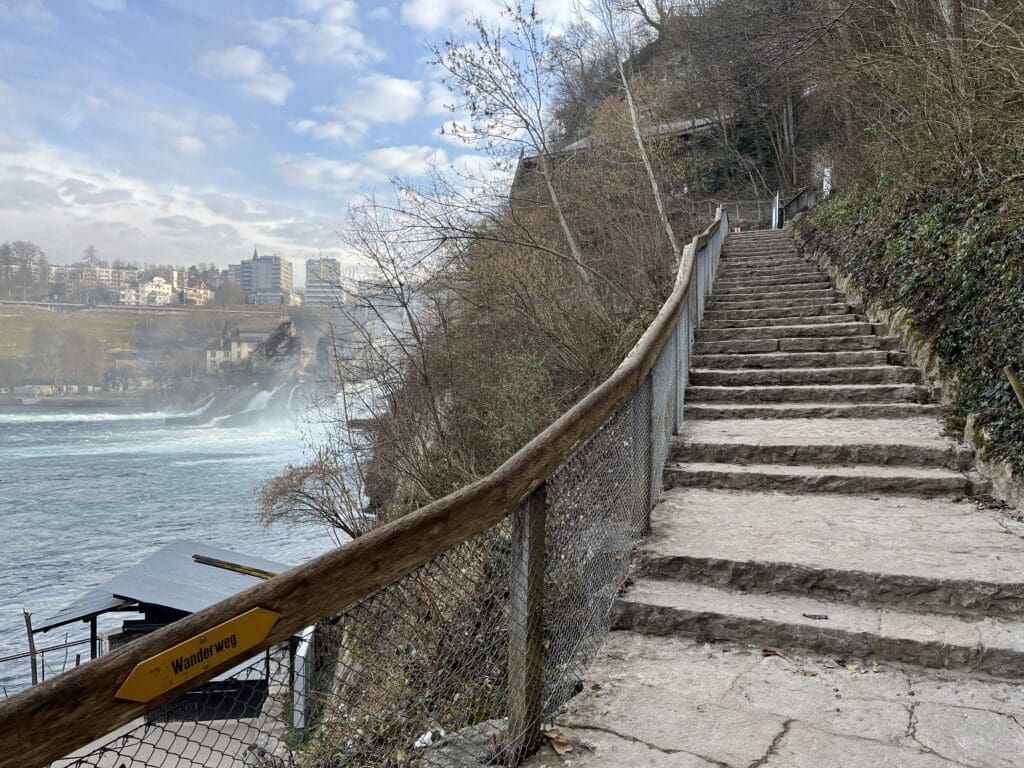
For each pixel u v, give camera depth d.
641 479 4.05
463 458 10.73
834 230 12.47
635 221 14.77
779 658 3.10
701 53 22.20
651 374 4.34
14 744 1.15
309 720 1.67
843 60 11.60
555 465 2.52
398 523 1.90
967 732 2.45
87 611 10.65
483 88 12.86
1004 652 2.86
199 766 1.57
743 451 5.48
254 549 26.89
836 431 5.88
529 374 10.89
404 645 1.98
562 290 12.62
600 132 16.67
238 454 58.09
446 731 2.17
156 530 30.61
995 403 5.15
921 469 5.14
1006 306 5.50
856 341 7.95
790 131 26.47
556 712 2.63
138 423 96.38
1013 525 4.13
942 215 7.57
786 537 4.02
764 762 2.29
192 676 1.41
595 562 3.16
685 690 2.79
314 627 1.73
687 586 3.65
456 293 13.05
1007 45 6.75
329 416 12.94
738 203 27.77
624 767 2.27
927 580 3.32
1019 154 6.61
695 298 8.77
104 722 1.27
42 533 30.52
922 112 8.92
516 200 14.66
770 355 7.86
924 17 10.95
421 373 12.35
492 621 2.33
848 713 2.59
